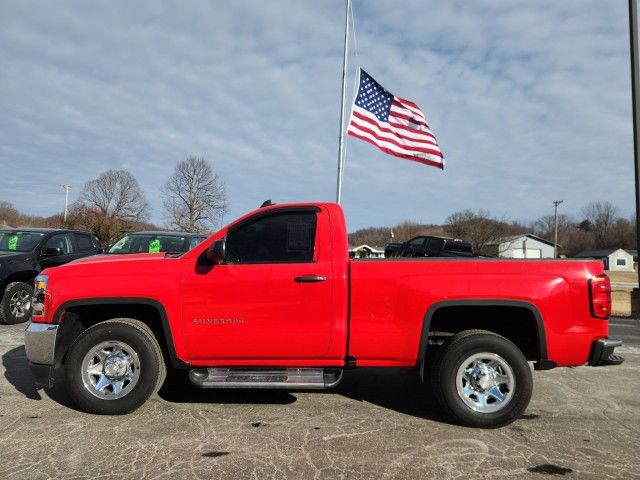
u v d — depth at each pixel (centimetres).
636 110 1141
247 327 417
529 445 372
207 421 414
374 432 395
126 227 6066
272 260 429
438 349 440
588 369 609
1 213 8856
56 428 395
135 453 350
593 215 10400
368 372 589
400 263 420
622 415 441
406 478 319
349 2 1196
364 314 414
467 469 332
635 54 1132
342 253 427
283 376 422
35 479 312
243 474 321
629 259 7769
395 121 1084
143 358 422
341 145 1188
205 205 6138
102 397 422
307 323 416
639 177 1155
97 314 463
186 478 315
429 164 1095
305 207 445
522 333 450
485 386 404
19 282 885
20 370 566
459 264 418
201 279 421
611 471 332
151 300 421
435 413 443
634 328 988
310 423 413
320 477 318
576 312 407
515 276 410
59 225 6250
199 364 430
